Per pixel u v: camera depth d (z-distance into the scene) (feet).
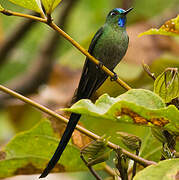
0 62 40.29
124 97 11.18
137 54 27.84
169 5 39.58
